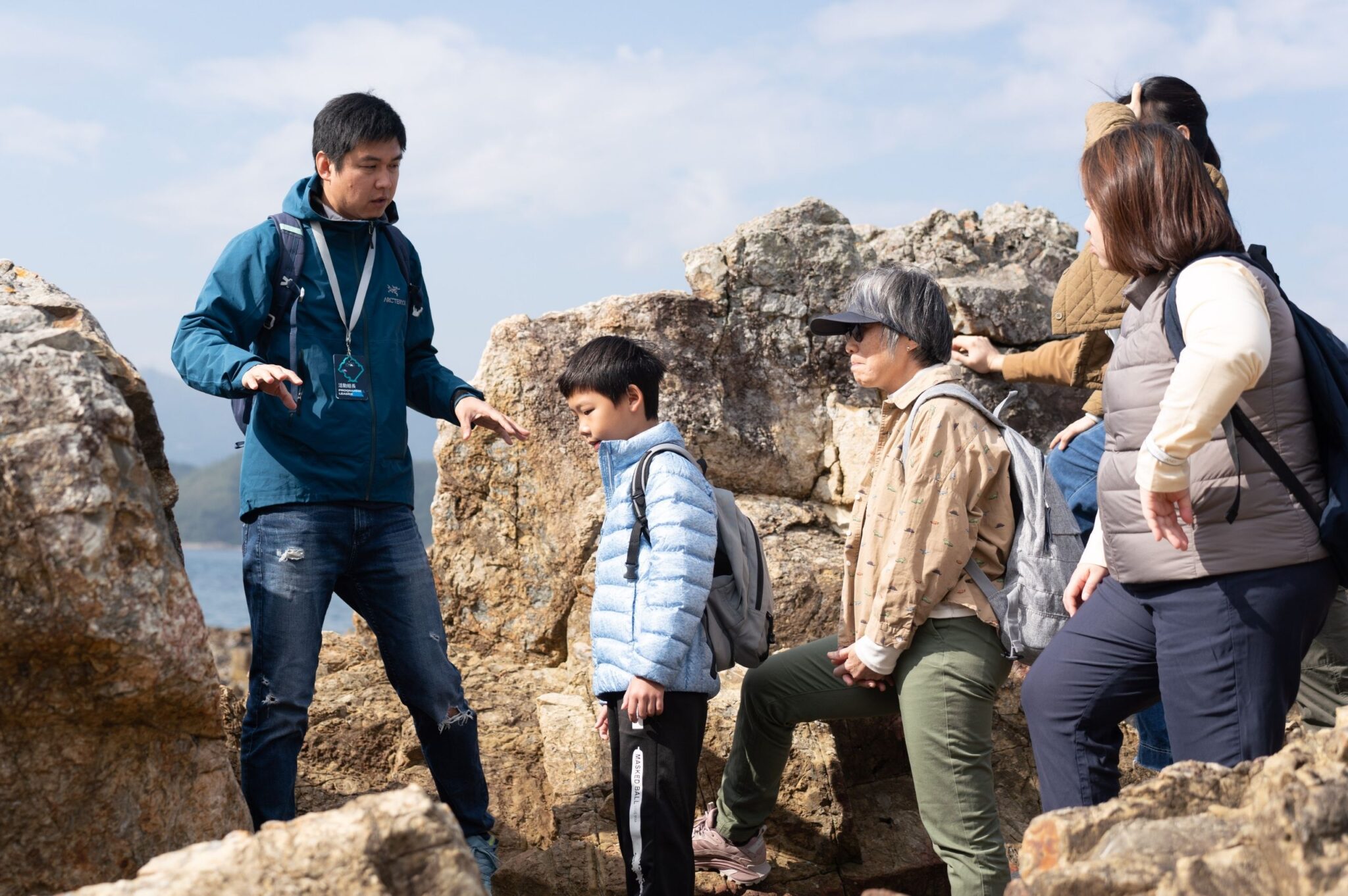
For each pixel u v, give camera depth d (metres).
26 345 2.45
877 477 3.12
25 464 2.28
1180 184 2.46
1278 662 2.37
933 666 2.97
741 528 3.18
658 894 2.91
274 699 3.06
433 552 4.96
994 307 5.11
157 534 2.45
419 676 3.31
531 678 4.66
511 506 4.87
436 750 3.39
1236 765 2.16
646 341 4.90
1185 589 2.44
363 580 3.30
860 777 4.25
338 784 4.07
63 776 2.41
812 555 4.57
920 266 5.36
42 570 2.25
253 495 3.12
